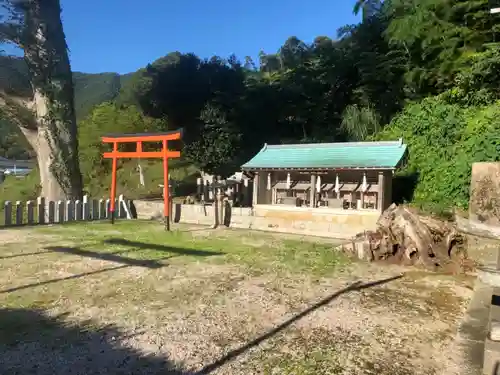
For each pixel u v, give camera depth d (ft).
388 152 38.83
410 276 22.58
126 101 92.68
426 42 52.31
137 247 29.71
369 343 13.12
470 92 45.47
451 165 39.40
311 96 74.64
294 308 16.51
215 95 83.30
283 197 43.98
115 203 49.26
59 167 48.26
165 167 40.09
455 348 12.74
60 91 48.29
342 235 36.29
